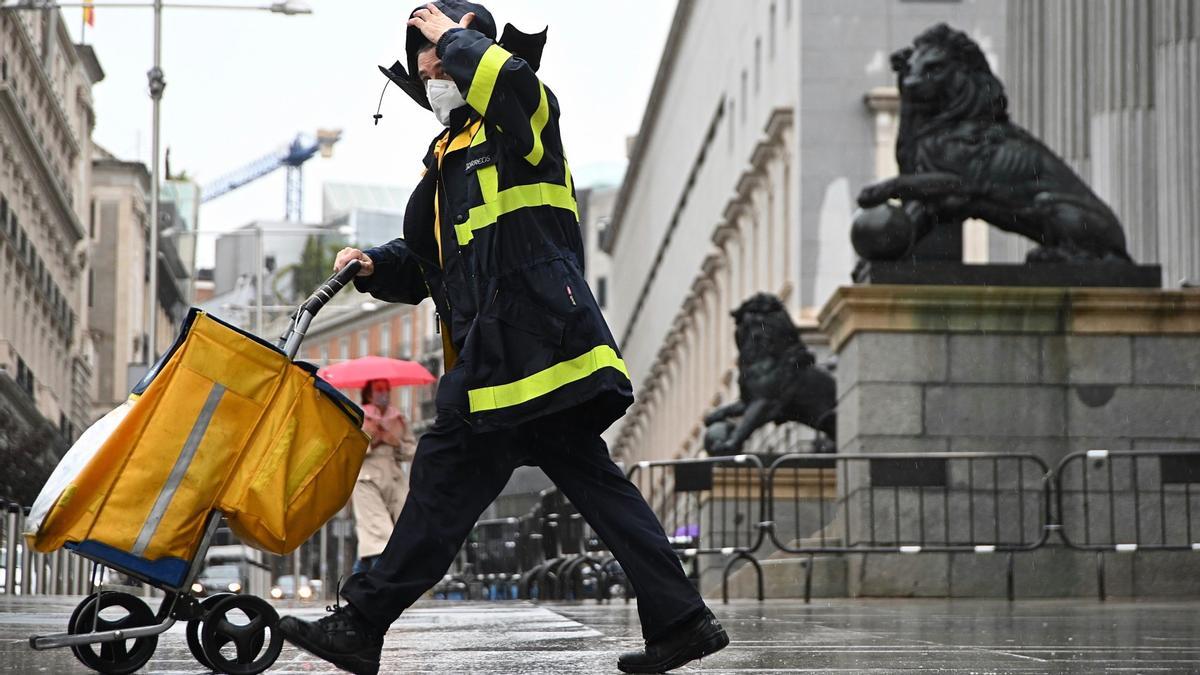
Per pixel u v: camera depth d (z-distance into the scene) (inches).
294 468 271.1
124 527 263.1
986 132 906.7
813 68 2204.7
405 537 268.4
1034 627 467.2
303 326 276.8
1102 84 1293.1
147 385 268.2
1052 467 872.9
